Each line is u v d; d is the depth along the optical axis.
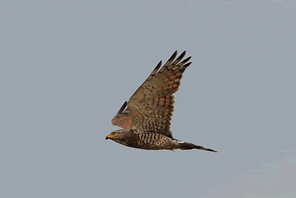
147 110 13.91
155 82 13.47
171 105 13.85
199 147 14.20
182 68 13.52
